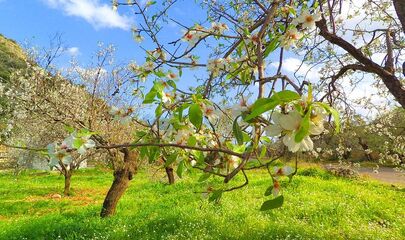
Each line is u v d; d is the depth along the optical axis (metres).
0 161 22.48
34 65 12.65
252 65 2.29
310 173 16.64
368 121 6.29
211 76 2.33
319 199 10.74
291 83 1.53
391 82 3.74
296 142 1.06
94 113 9.19
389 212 9.66
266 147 1.56
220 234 7.09
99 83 11.48
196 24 2.37
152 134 2.05
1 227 9.25
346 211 9.26
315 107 1.12
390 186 15.31
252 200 10.75
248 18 3.72
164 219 8.47
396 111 7.47
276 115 1.15
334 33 3.73
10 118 12.16
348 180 16.06
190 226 7.70
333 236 7.20
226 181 1.45
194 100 1.70
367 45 4.75
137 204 11.92
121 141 8.98
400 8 3.48
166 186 15.42
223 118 1.80
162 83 1.98
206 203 9.84
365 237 7.23
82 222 8.95
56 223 8.95
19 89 11.52
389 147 7.73
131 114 2.08
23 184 19.33
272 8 2.20
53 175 23.97
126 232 7.66
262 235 7.08
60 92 10.86
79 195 16.27
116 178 9.70
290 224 7.88
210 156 2.04
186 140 1.93
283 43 2.03
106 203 9.64
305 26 2.02
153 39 2.44
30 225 8.95
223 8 3.71
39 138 13.70
